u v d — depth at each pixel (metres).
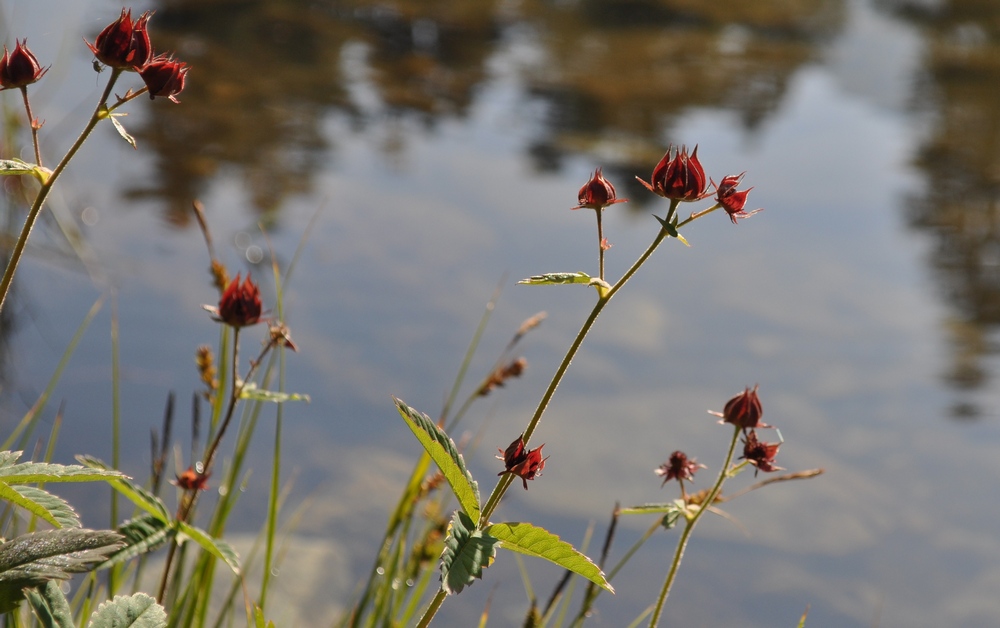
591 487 5.52
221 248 7.08
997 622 4.78
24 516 2.74
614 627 4.57
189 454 4.74
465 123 10.09
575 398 6.25
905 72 12.58
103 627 1.53
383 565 2.88
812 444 6.16
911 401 6.61
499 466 5.48
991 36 14.29
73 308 5.99
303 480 5.14
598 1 14.92
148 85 1.48
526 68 11.79
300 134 9.36
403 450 5.51
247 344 5.55
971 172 9.75
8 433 4.57
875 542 5.43
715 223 8.84
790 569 5.19
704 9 14.95
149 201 7.60
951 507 5.71
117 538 1.36
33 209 1.41
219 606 3.87
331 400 5.75
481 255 7.63
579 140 9.80
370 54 11.75
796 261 8.26
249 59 10.91
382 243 7.59
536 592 4.74
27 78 1.41
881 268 8.20
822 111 11.14
